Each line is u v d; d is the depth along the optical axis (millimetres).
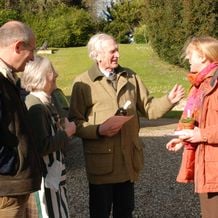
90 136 3811
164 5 24719
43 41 35344
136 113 4008
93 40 3928
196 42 3355
